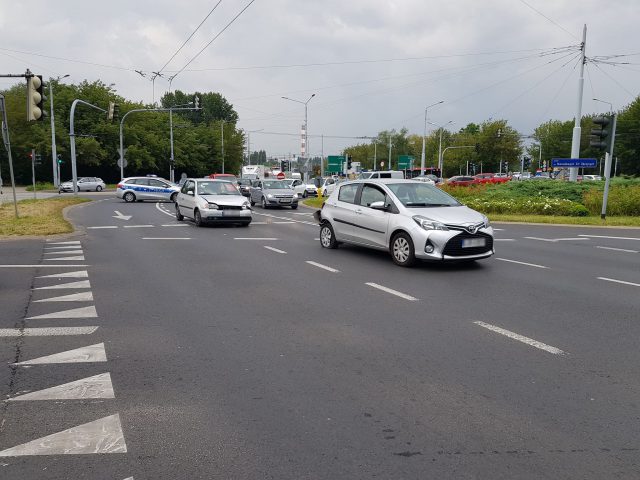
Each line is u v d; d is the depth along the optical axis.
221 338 5.82
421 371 4.85
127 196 35.72
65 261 10.94
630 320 6.53
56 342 5.67
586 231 18.06
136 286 8.49
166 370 4.88
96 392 4.39
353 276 9.38
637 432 3.72
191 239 14.85
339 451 3.47
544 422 3.87
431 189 11.40
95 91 71.12
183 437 3.65
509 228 19.27
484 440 3.61
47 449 3.49
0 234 15.13
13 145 63.81
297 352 5.37
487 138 82.44
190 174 88.81
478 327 6.23
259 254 12.02
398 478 3.17
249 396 4.32
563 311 6.96
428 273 9.70
